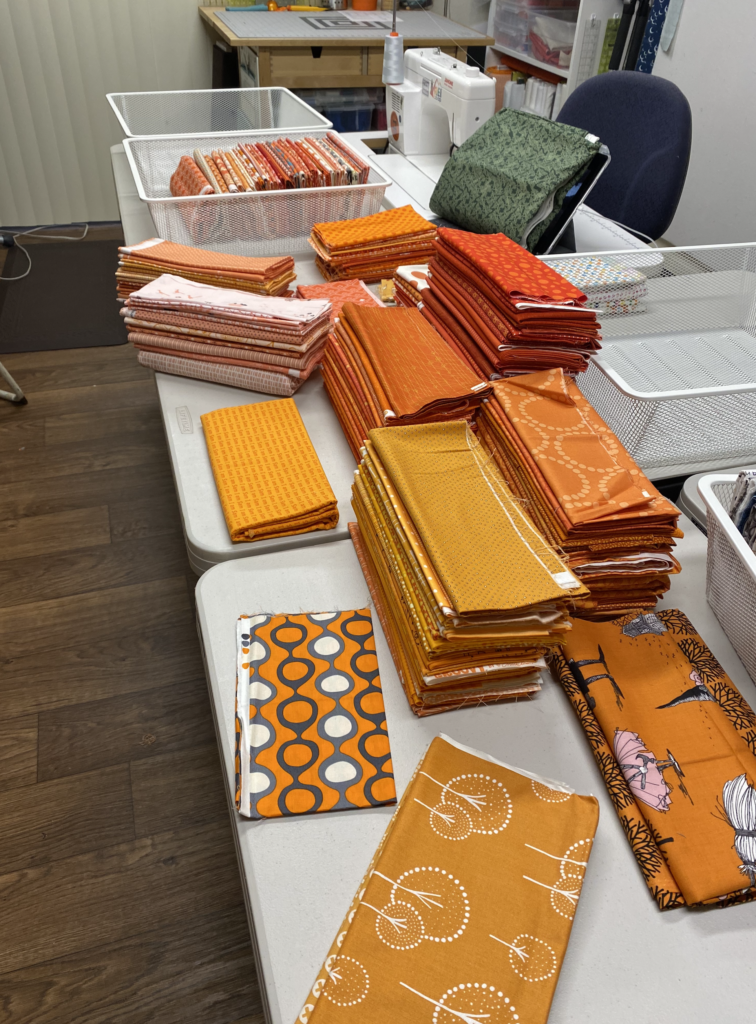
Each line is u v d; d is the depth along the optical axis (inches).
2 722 65.3
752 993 26.6
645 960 27.1
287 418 51.2
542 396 44.4
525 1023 24.6
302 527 44.0
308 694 35.0
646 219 81.0
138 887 55.5
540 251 68.1
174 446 49.8
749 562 35.3
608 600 40.2
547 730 35.0
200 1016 49.3
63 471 92.5
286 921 27.5
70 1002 49.4
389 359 47.1
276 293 60.9
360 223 68.5
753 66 113.3
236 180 68.9
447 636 31.8
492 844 29.4
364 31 125.4
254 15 133.5
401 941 26.3
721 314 63.9
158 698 68.1
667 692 35.6
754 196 119.2
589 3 117.8
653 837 30.2
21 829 58.2
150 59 140.9
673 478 53.7
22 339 116.8
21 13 128.4
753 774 32.1
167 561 81.7
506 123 70.2
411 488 36.4
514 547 34.9
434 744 33.0
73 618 74.8
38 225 151.2
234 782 31.9
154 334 56.2
